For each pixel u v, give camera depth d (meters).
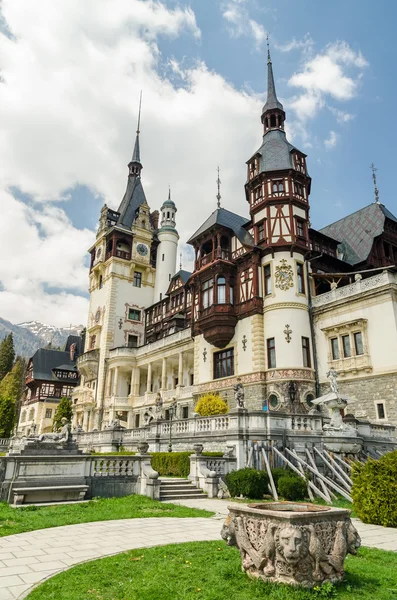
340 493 16.45
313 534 6.17
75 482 14.88
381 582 6.45
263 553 6.28
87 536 9.58
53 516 11.85
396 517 11.77
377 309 27.06
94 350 54.16
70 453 16.03
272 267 32.06
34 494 13.81
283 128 38.59
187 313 46.03
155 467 20.47
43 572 6.87
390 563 7.68
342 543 6.35
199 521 11.51
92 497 15.06
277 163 34.53
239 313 33.28
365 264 33.56
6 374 92.75
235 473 16.50
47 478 14.37
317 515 6.31
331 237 38.25
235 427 18.38
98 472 15.56
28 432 68.88
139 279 57.50
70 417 52.47
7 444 41.88
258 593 5.84
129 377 52.62
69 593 5.85
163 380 44.28
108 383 50.78
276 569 6.18
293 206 33.22
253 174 36.12
